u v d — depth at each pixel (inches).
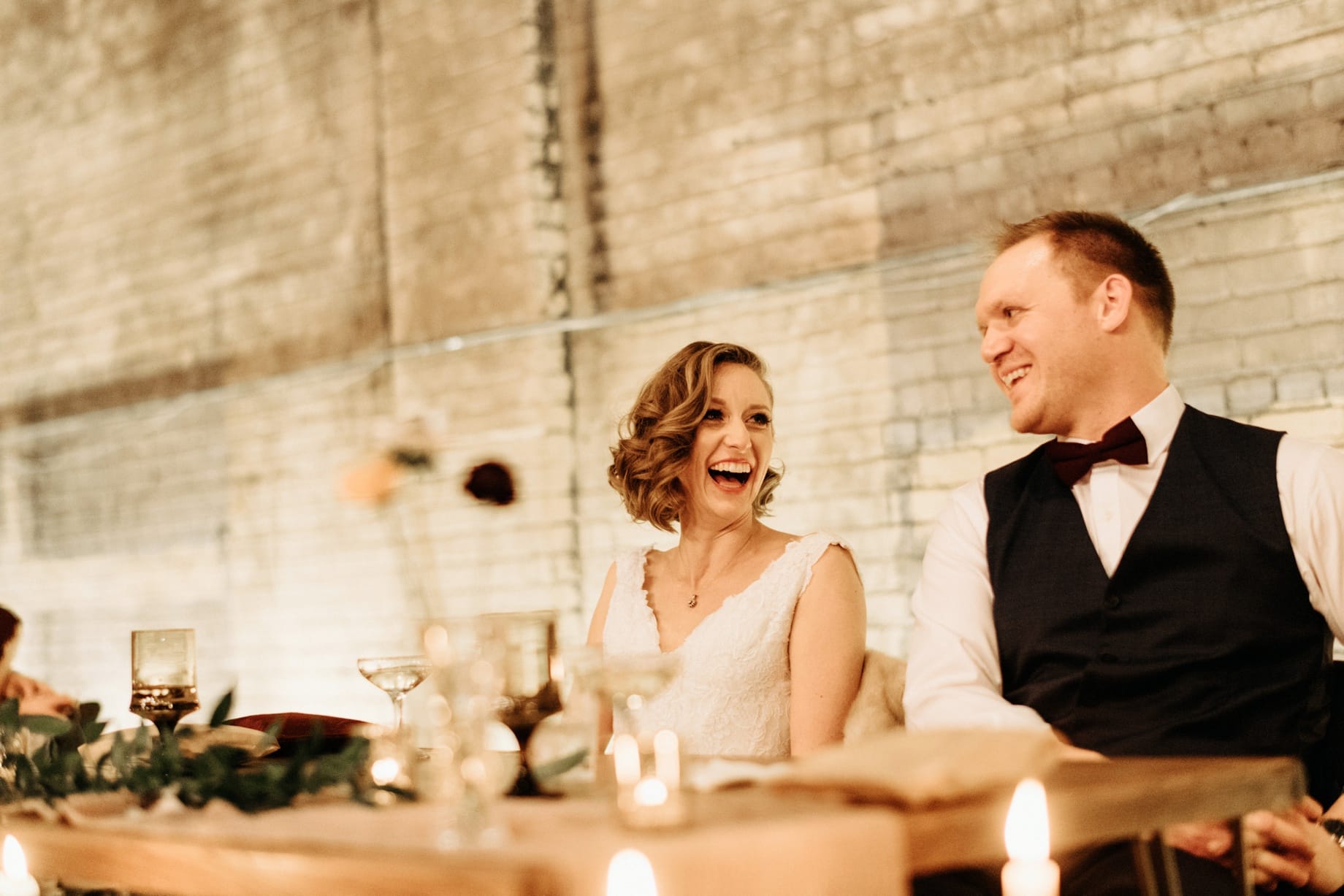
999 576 75.7
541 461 159.9
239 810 47.5
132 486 208.5
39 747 59.0
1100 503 73.2
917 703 73.7
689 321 151.7
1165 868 46.2
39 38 224.5
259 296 193.3
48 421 221.1
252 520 191.8
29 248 225.5
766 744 83.7
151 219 207.8
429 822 42.7
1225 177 117.3
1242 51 116.9
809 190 143.6
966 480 131.0
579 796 48.4
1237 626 68.1
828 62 142.6
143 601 205.0
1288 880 55.7
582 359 159.9
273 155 191.9
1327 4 112.4
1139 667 68.9
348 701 178.5
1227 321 116.8
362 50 181.2
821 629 84.2
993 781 39.3
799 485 142.3
